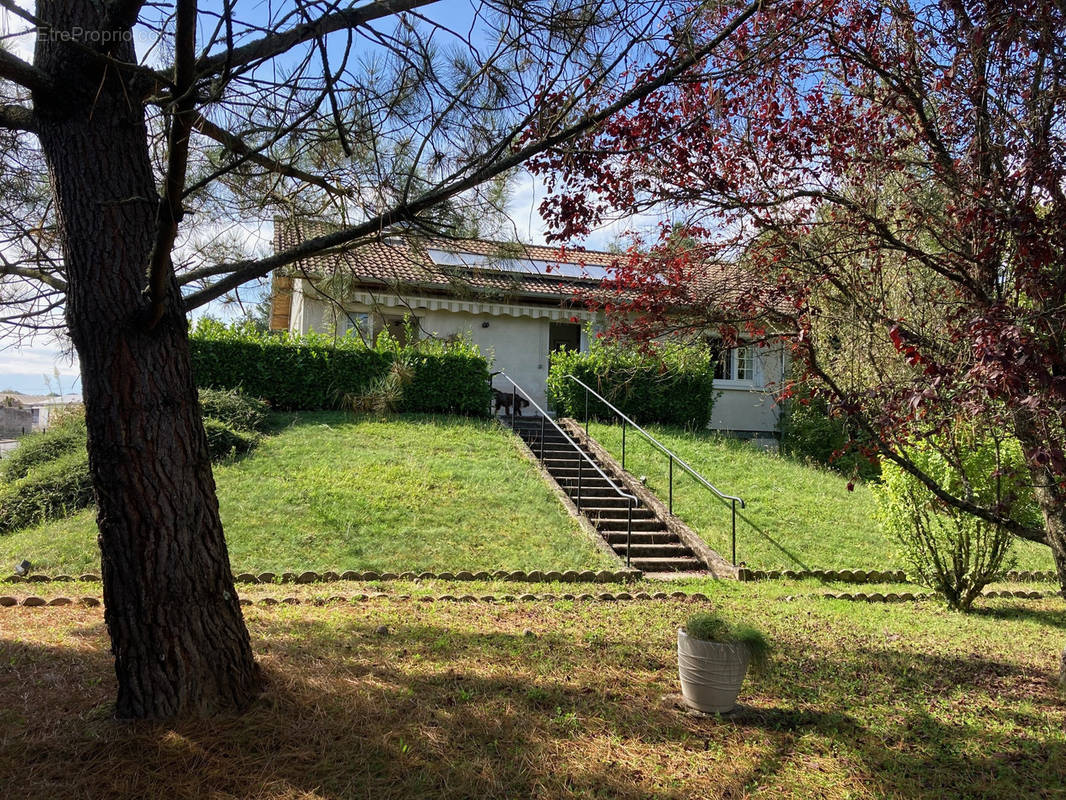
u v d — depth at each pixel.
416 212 4.55
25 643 5.90
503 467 13.20
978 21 4.83
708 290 6.18
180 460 4.26
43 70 4.00
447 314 18.31
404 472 12.34
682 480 13.80
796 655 6.47
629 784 4.11
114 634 4.30
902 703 5.43
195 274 4.61
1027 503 8.39
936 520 9.60
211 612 4.43
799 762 4.45
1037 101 4.77
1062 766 4.46
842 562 10.97
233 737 4.22
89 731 4.22
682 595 8.73
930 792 4.14
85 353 4.05
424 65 4.39
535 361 19.09
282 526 10.12
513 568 9.54
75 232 4.01
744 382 20.00
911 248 5.20
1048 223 4.48
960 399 4.03
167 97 3.84
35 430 15.28
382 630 6.61
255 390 15.26
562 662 5.98
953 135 5.36
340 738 4.39
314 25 3.75
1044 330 4.35
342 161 5.03
